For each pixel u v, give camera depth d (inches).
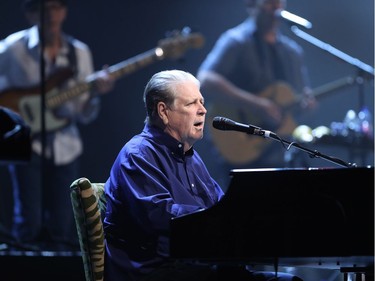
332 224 357.1
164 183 398.3
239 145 794.8
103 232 399.9
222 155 796.0
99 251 396.5
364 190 356.2
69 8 880.9
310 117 919.0
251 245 360.5
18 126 460.8
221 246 361.4
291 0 943.0
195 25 909.8
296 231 358.6
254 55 795.4
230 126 407.8
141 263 391.9
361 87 778.8
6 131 461.4
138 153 402.6
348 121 751.7
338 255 355.6
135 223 394.6
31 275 525.0
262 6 789.9
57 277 525.7
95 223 395.5
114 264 396.8
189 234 363.9
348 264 392.5
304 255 357.4
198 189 416.2
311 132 731.4
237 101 788.6
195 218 363.9
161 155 407.8
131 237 396.2
